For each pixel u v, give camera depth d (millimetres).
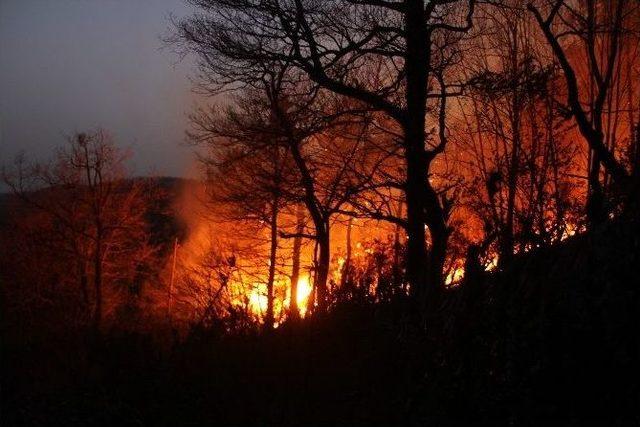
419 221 13883
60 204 40219
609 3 12070
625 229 4711
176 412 6082
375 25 14438
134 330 8047
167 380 6539
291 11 14383
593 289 4574
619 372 4207
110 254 40219
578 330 4414
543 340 4551
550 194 7758
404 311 6273
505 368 4738
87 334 8867
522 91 11891
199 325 7711
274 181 18844
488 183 6586
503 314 4934
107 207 40188
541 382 4434
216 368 6590
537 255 5164
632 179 5699
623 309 4359
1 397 7148
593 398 4238
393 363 5820
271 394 6070
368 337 6246
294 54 14758
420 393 5230
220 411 5969
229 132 17812
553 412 4340
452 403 4844
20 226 39656
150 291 32906
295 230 24500
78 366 7633
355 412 5512
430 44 14398
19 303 35375
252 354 6672
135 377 6762
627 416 4086
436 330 5621
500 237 5840
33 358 8469
